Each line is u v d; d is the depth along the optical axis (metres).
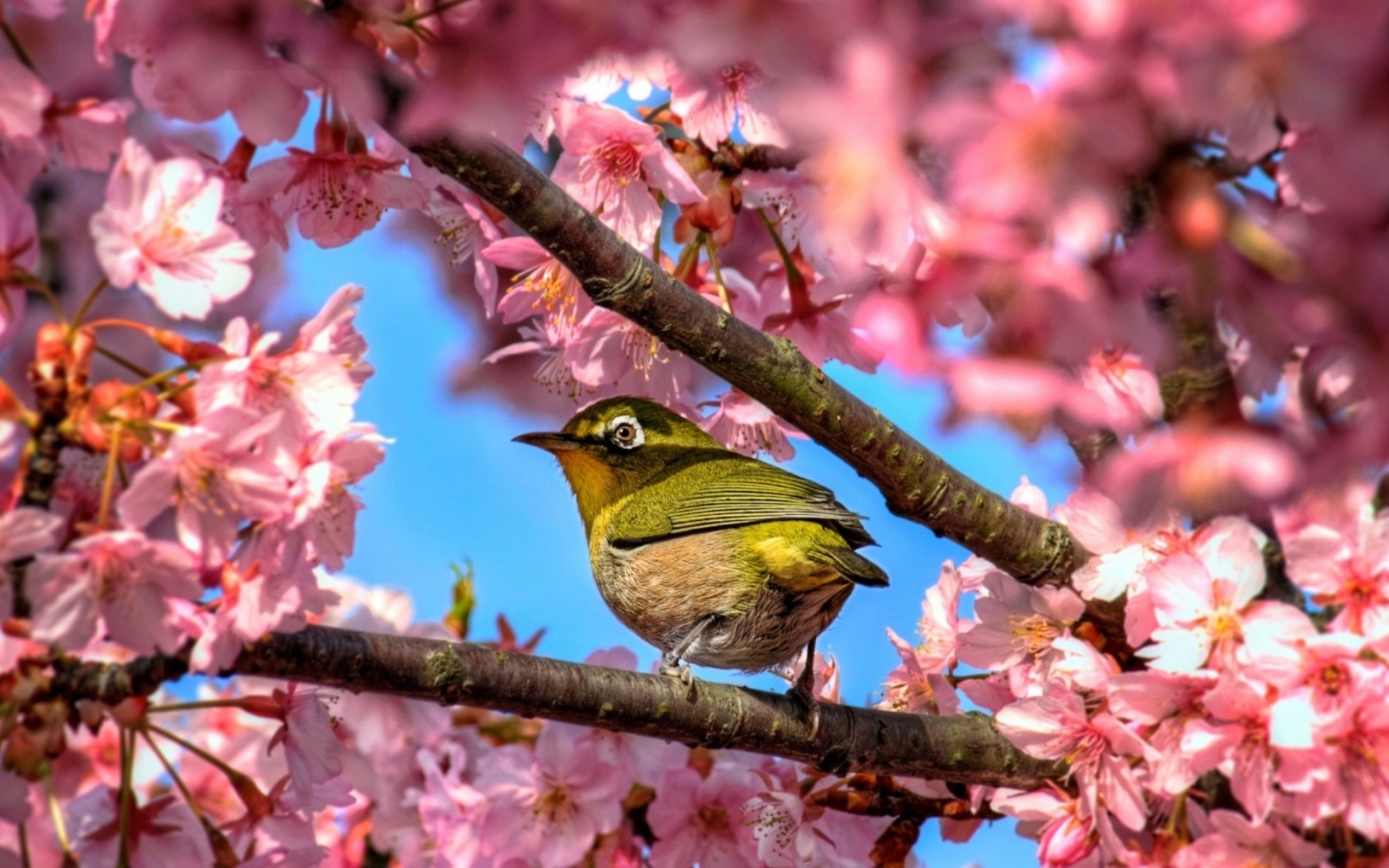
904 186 4.26
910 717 9.75
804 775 10.16
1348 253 4.80
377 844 10.21
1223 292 4.95
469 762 10.17
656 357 10.50
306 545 6.82
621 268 8.45
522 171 8.05
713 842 9.84
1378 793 6.73
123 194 6.40
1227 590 7.32
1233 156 4.87
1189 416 5.32
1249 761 7.04
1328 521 6.83
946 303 5.16
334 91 6.25
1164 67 4.21
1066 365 5.63
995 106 4.26
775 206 9.98
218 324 8.61
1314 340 4.95
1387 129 4.20
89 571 6.09
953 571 10.12
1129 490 5.09
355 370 7.33
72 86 6.68
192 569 6.21
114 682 6.93
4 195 6.25
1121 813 7.94
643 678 9.20
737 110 8.49
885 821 10.18
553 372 11.12
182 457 6.28
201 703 7.77
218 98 6.26
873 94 4.18
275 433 6.75
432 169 8.69
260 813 8.08
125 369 7.16
